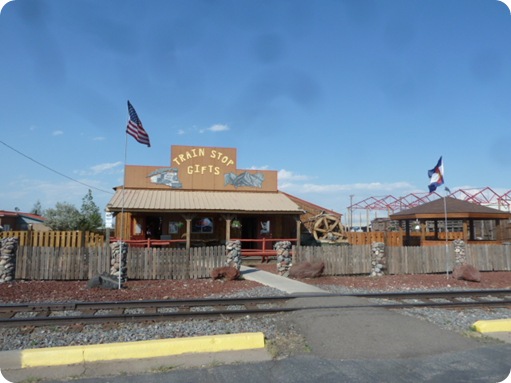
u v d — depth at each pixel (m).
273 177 27.47
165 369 5.93
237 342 6.81
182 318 8.99
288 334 7.81
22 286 14.05
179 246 25.02
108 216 15.63
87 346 6.34
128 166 25.69
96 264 16.44
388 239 29.36
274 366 6.09
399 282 15.60
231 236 26.20
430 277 17.34
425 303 10.52
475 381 5.54
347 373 5.82
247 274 16.98
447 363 6.23
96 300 11.50
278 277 16.06
